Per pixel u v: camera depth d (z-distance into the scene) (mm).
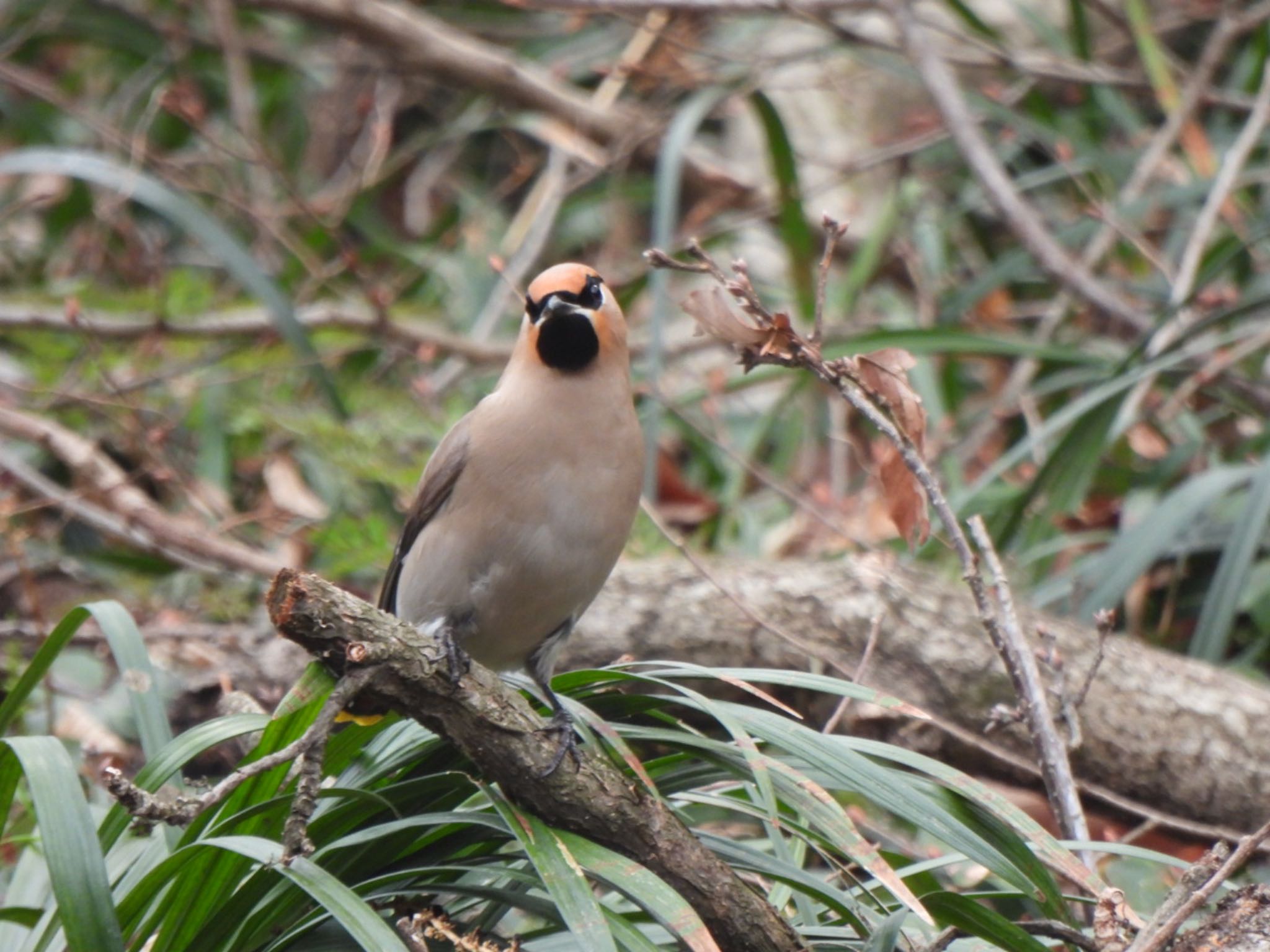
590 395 7734
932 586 9914
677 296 16391
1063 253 13578
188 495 12477
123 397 12141
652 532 11812
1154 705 9344
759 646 9836
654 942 6523
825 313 14812
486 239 16172
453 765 6613
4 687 10508
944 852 8805
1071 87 16656
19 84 14391
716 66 16688
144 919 6266
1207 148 14445
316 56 18047
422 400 13469
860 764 6082
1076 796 7227
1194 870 5875
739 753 6367
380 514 12625
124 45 17203
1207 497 10391
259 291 12461
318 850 6281
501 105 16906
